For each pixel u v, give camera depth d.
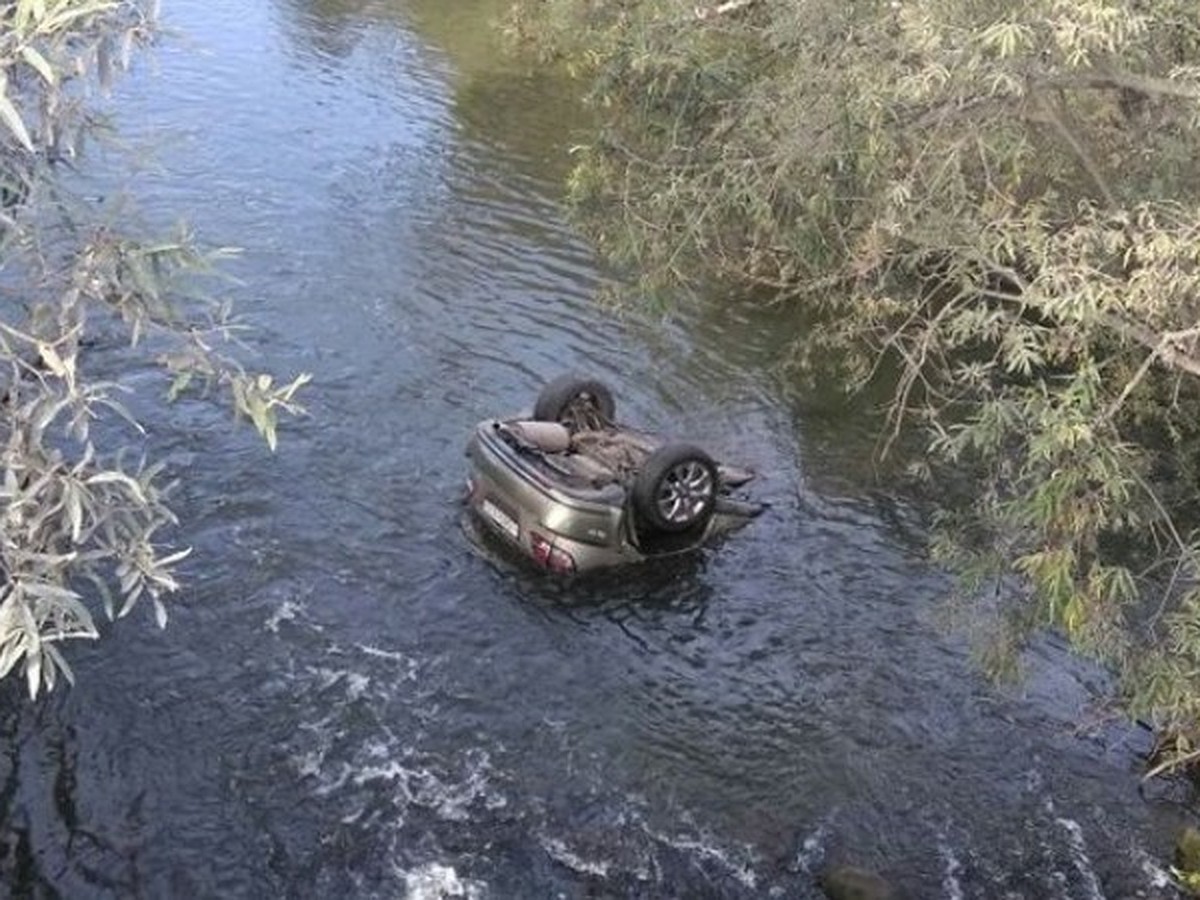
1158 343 9.46
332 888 9.75
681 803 10.98
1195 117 10.47
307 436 15.45
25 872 9.56
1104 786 11.67
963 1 10.68
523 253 21.61
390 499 14.51
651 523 13.50
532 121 27.86
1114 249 9.44
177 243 5.97
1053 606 9.34
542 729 11.61
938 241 11.46
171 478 14.28
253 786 10.58
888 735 12.04
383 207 22.84
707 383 18.17
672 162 14.27
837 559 14.55
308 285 19.47
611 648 12.73
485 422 14.30
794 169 12.84
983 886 10.46
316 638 12.32
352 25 33.12
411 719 11.51
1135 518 10.10
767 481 15.98
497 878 10.01
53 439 14.18
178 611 12.36
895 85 11.04
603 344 18.89
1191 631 9.63
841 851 10.67
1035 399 9.20
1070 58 9.17
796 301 20.09
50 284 6.07
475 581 13.37
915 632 13.45
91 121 6.08
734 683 12.51
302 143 25.23
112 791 10.37
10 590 5.57
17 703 11.05
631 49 14.41
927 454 16.64
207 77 28.05
